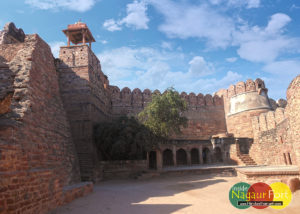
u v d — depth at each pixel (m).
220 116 31.73
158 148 19.17
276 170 12.49
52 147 11.65
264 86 29.72
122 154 17.67
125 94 27.94
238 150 22.00
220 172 18.58
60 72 19.16
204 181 14.52
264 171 12.49
